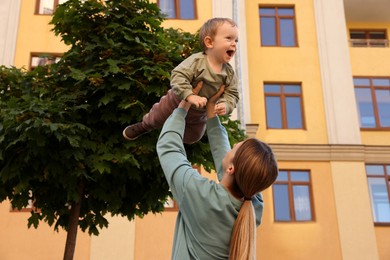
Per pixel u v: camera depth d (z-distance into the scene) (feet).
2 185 20.95
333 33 57.00
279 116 53.88
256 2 58.29
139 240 42.09
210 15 50.31
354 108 53.83
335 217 49.01
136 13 23.04
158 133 20.54
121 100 20.79
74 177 19.69
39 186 20.80
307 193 50.44
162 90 20.27
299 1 58.54
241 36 55.57
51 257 40.91
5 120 18.94
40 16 49.39
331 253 47.57
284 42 56.95
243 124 34.19
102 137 21.11
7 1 49.34
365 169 52.13
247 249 6.58
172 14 50.14
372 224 48.83
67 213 22.24
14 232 41.34
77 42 24.93
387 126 56.18
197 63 7.87
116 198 21.20
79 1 22.26
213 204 6.81
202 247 6.81
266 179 6.88
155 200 22.38
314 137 52.75
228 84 8.16
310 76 55.21
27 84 23.20
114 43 21.79
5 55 47.37
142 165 20.42
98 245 41.70
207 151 21.24
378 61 58.54
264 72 55.06
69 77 22.06
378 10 66.80
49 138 19.10
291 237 47.93
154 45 21.84
